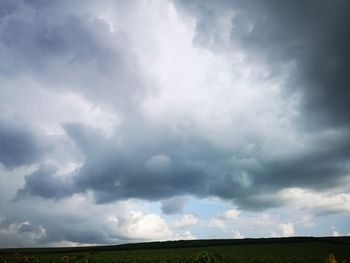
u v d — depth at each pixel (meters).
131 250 118.25
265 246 115.12
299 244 116.69
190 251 104.06
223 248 114.06
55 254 99.56
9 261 37.81
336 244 113.62
